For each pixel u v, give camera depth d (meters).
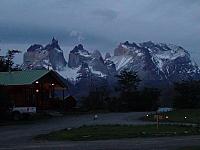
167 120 48.84
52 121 48.03
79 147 21.89
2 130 36.28
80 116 58.06
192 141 24.53
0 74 64.38
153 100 87.62
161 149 20.84
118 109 83.12
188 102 83.94
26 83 61.00
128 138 26.75
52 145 23.22
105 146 22.20
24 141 26.39
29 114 52.28
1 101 49.09
